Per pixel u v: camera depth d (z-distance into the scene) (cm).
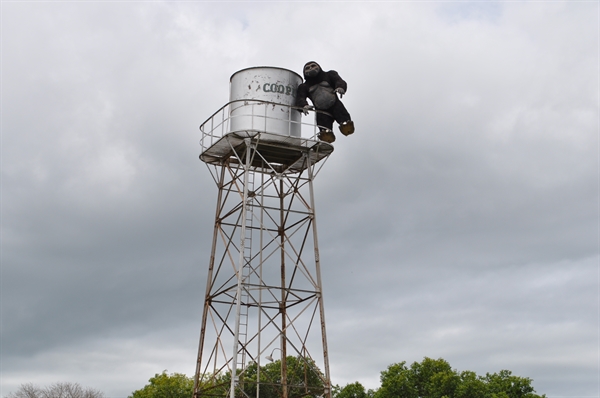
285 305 3672
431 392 8025
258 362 3362
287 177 3609
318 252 3466
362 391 8394
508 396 7719
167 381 8144
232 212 3509
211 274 3522
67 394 8362
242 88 3444
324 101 3428
